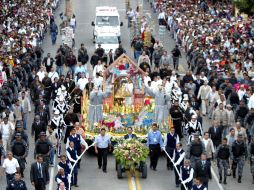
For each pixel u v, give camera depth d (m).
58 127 59.50
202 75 70.94
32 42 93.38
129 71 62.31
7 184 50.66
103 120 59.34
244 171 56.91
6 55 80.94
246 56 81.25
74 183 52.94
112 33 101.62
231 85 67.06
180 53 90.44
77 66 79.94
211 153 53.47
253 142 53.47
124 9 136.00
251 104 62.62
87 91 67.75
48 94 70.25
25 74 73.75
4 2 116.94
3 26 102.88
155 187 52.94
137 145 53.81
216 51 82.12
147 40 91.31
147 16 126.00
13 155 52.59
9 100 64.31
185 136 62.97
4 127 56.84
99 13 105.69
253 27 97.94
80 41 107.81
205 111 69.75
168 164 56.22
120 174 54.25
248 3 101.12
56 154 58.22
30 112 70.44
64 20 115.31
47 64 80.75
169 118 60.16
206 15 111.00
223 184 53.84
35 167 49.31
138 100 61.78
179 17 110.00
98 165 56.69
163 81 68.38
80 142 54.88
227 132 59.56
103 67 76.00
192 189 46.72
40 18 110.38
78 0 145.12
